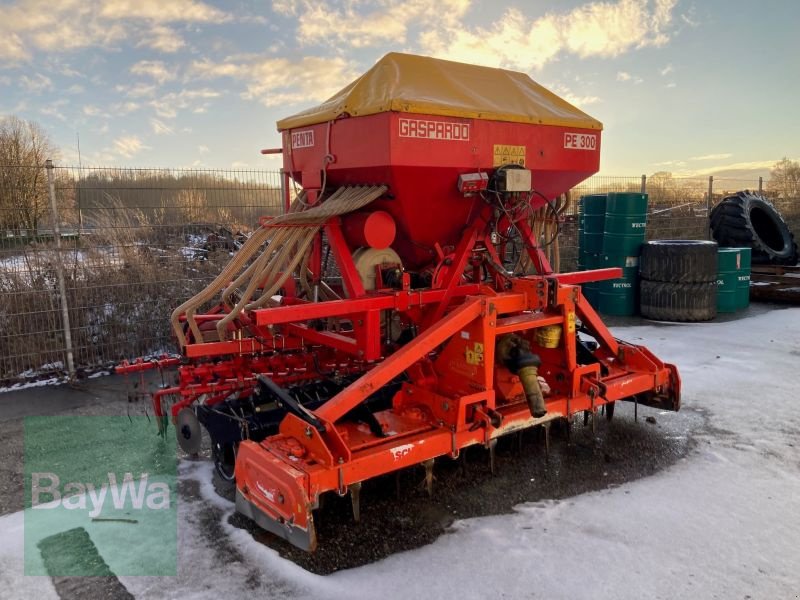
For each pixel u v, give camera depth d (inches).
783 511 148.8
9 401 239.5
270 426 161.6
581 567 127.1
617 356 207.5
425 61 187.2
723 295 398.3
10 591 122.4
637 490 160.9
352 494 138.8
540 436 195.3
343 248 177.3
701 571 125.1
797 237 650.8
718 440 192.5
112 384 261.4
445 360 171.5
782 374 260.1
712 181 565.6
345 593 120.3
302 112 195.9
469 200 181.0
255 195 314.7
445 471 171.8
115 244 284.5
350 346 172.7
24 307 267.6
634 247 388.5
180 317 201.9
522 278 176.4
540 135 190.1
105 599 119.7
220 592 121.2
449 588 121.2
